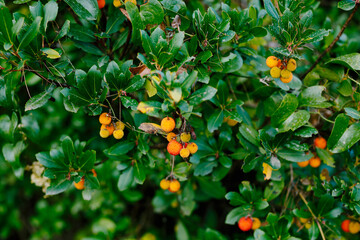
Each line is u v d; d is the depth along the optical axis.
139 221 1.10
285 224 0.71
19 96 0.79
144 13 0.62
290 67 0.64
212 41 0.63
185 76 0.58
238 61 0.68
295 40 0.63
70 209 1.11
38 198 1.29
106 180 0.88
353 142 0.65
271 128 0.74
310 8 0.77
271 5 0.65
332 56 0.78
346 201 0.69
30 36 0.58
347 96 0.72
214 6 0.79
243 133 0.70
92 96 0.62
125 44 0.71
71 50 0.79
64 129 0.86
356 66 0.66
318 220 0.72
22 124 0.77
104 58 0.68
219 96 0.70
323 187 0.72
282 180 0.75
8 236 1.31
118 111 0.69
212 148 0.75
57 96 0.83
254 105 0.84
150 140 0.79
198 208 1.03
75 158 0.66
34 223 1.13
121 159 0.71
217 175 0.76
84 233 1.18
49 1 0.61
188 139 0.62
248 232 0.94
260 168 0.72
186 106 0.57
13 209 1.25
